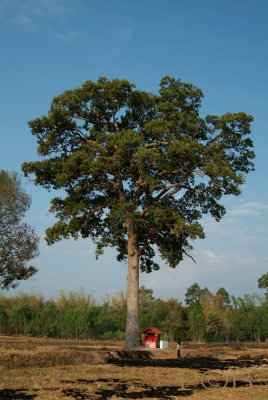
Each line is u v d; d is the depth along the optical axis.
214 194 32.09
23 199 33.09
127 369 19.22
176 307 68.69
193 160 28.89
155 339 30.59
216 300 67.44
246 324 59.88
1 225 31.97
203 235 28.55
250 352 31.06
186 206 36.41
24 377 15.23
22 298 61.94
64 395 12.16
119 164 29.05
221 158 29.72
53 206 32.66
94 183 32.78
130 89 32.12
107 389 13.56
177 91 32.91
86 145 29.73
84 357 22.17
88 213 32.50
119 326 62.31
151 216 30.66
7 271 31.44
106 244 30.95
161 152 32.66
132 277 31.61
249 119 31.17
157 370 19.30
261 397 12.73
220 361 24.81
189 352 29.72
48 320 57.44
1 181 33.16
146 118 34.88
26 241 32.41
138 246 32.75
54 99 32.31
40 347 28.58
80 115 33.41
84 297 63.62
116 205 29.27
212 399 12.33
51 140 32.47
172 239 33.22
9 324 59.72
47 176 32.25
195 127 31.53
